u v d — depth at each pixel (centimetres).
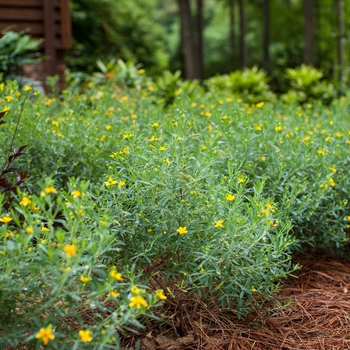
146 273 295
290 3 3031
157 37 2228
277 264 282
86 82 815
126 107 482
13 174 373
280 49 3391
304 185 346
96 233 234
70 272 221
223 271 271
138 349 247
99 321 261
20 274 220
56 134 401
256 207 270
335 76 2228
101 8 1964
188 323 294
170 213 276
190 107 515
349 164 408
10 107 398
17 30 838
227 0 3262
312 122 537
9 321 235
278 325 302
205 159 290
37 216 216
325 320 312
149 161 290
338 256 411
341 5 2303
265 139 390
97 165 406
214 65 3841
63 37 859
